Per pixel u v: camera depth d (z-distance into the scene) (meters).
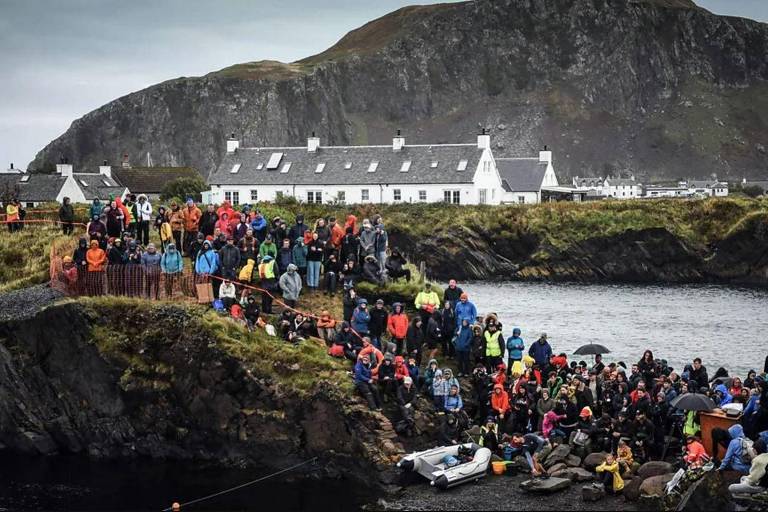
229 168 130.75
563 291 92.12
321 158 128.50
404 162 123.81
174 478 37.16
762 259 100.81
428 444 37.22
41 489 35.88
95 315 41.69
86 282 43.81
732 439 31.23
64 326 41.47
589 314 74.19
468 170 119.81
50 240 54.66
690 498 29.84
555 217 108.50
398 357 38.28
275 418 38.47
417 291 47.44
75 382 41.28
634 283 100.81
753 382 36.16
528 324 68.69
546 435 36.09
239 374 39.28
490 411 38.06
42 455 40.84
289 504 33.66
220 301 42.72
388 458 35.88
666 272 103.56
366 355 37.88
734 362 53.91
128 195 52.53
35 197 124.00
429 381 39.12
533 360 40.75
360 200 123.50
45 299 43.41
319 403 37.78
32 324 41.91
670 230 103.19
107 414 40.81
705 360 54.53
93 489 35.88
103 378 40.81
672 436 35.25
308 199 125.62
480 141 122.56
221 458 39.44
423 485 34.62
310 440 37.94
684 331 65.19
